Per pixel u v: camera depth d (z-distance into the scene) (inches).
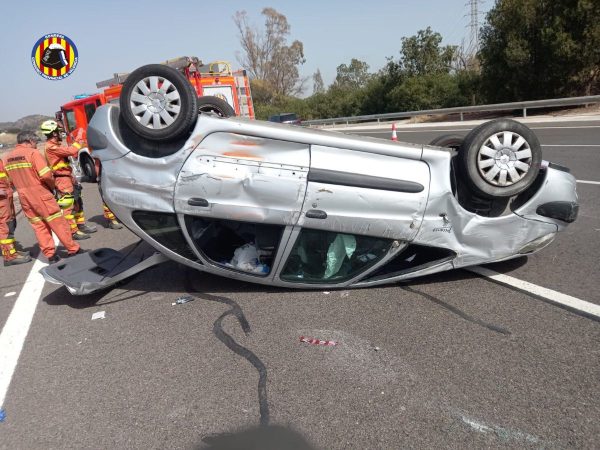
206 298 158.2
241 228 153.5
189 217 142.0
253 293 158.7
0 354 135.0
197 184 136.1
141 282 179.2
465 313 135.4
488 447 85.8
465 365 110.6
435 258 151.8
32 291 186.1
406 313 137.6
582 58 719.7
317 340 126.0
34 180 201.9
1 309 170.6
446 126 836.6
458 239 145.7
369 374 109.7
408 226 140.0
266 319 140.0
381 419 94.7
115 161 140.9
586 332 120.7
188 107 130.3
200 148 135.3
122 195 142.0
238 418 97.8
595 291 143.3
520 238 150.3
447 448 86.2
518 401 97.2
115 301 163.8
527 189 154.6
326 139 135.9
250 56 2299.5
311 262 148.7
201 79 471.2
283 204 135.7
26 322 155.2
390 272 152.9
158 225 146.2
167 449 90.7
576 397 97.1
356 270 149.6
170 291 168.1
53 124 242.4
